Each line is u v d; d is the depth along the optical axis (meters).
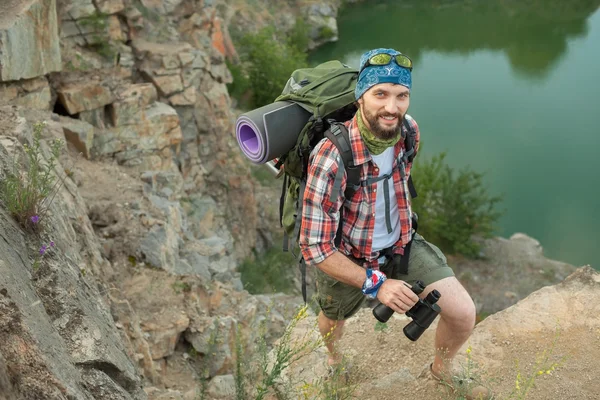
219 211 16.78
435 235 25.45
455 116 35.22
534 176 30.42
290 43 39.22
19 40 10.66
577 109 35.94
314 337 4.78
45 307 3.44
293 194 3.47
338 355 4.22
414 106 36.19
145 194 10.16
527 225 27.70
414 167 25.58
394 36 45.28
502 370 4.23
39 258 3.63
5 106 6.55
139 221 9.04
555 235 27.06
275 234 19.91
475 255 24.98
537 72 40.41
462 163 31.05
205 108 17.16
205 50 18.42
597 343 4.36
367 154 3.11
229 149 18.11
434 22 47.94
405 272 3.52
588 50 43.34
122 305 6.24
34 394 2.52
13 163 4.40
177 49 16.25
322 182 3.11
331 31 42.81
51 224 4.30
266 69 29.95
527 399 4.00
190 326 7.25
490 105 36.41
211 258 11.54
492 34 46.19
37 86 11.35
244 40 30.59
